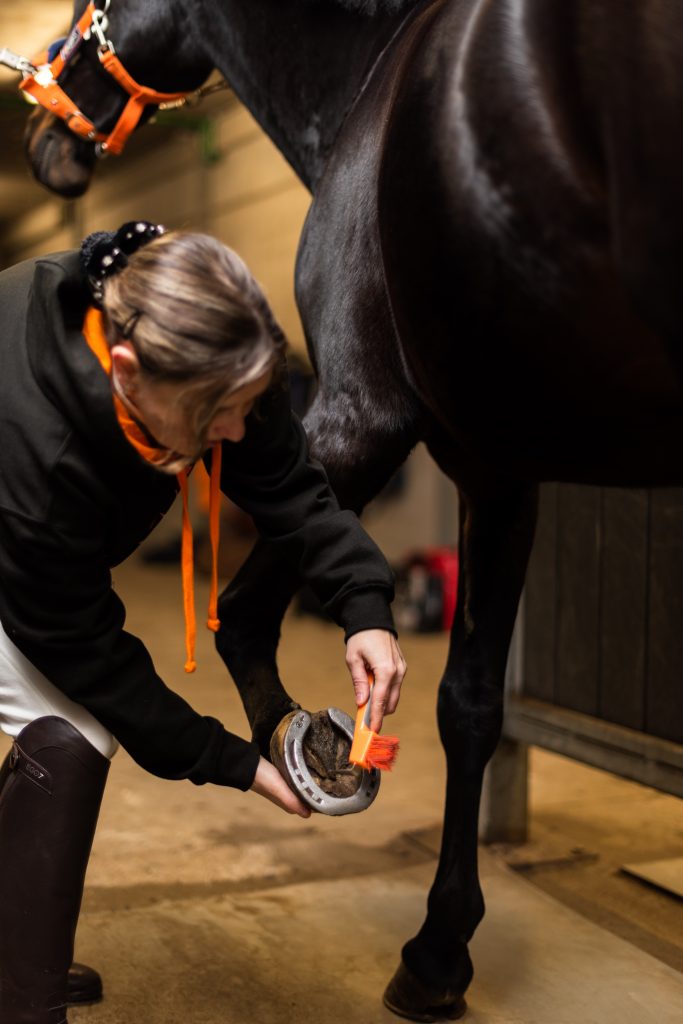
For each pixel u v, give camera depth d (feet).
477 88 3.40
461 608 5.33
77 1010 5.07
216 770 3.76
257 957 5.66
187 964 5.56
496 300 3.38
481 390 3.63
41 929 3.80
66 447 3.35
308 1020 5.04
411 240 3.65
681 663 6.24
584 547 6.89
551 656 7.16
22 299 3.69
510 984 5.44
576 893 6.73
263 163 20.99
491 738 5.21
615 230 3.09
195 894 6.57
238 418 3.22
